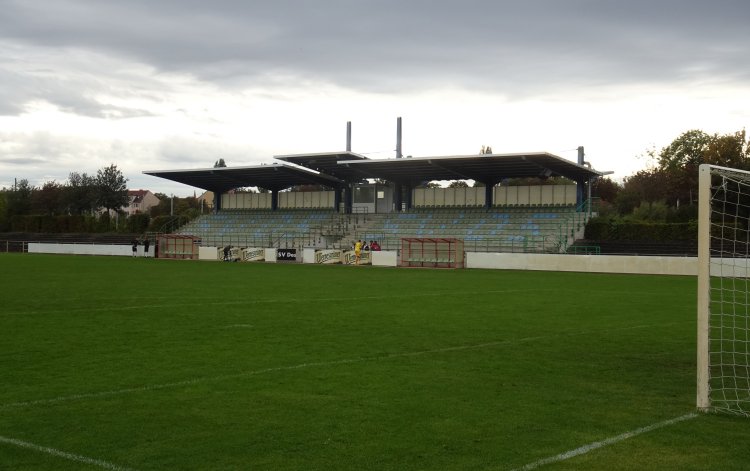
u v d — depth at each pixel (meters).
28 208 95.19
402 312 18.16
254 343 12.76
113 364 10.62
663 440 6.96
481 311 18.56
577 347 12.63
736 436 7.12
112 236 75.50
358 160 54.56
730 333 14.80
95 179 97.50
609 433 7.18
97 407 8.02
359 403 8.30
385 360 11.13
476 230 56.78
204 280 30.27
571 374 10.18
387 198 65.44
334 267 46.25
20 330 14.29
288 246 63.50
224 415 7.72
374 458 6.30
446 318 16.89
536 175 56.28
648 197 73.25
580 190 55.22
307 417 7.66
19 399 8.37
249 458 6.27
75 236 78.75
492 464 6.18
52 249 70.06
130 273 35.12
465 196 60.91
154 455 6.33
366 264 51.84
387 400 8.46
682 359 11.53
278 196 71.88
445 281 31.33
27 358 11.10
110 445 6.62
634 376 10.10
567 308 19.55
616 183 90.06
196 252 60.22
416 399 8.52
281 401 8.37
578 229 52.38
